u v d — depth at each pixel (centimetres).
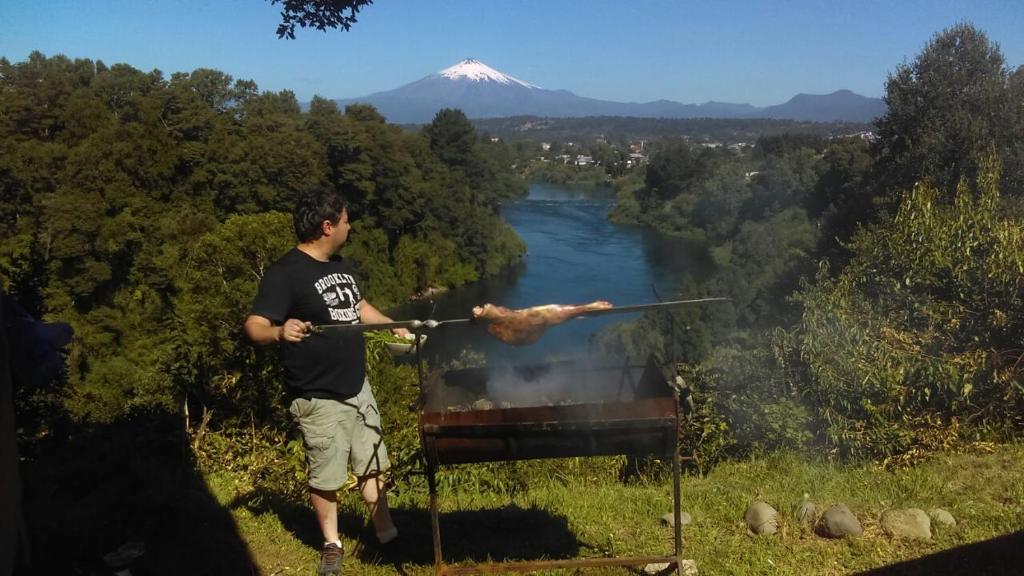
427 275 5638
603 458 595
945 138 2392
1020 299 600
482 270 6022
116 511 420
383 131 5588
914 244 671
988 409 567
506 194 7288
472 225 6069
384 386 559
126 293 3189
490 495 507
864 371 580
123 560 349
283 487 482
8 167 3023
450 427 321
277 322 336
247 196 4125
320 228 345
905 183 2492
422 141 6456
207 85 4625
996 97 2414
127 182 3403
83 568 361
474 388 404
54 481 464
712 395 620
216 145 4081
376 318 376
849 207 3198
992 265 609
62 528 394
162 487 452
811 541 393
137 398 643
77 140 3522
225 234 600
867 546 382
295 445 488
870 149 3058
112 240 3123
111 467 485
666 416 320
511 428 319
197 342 562
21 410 509
